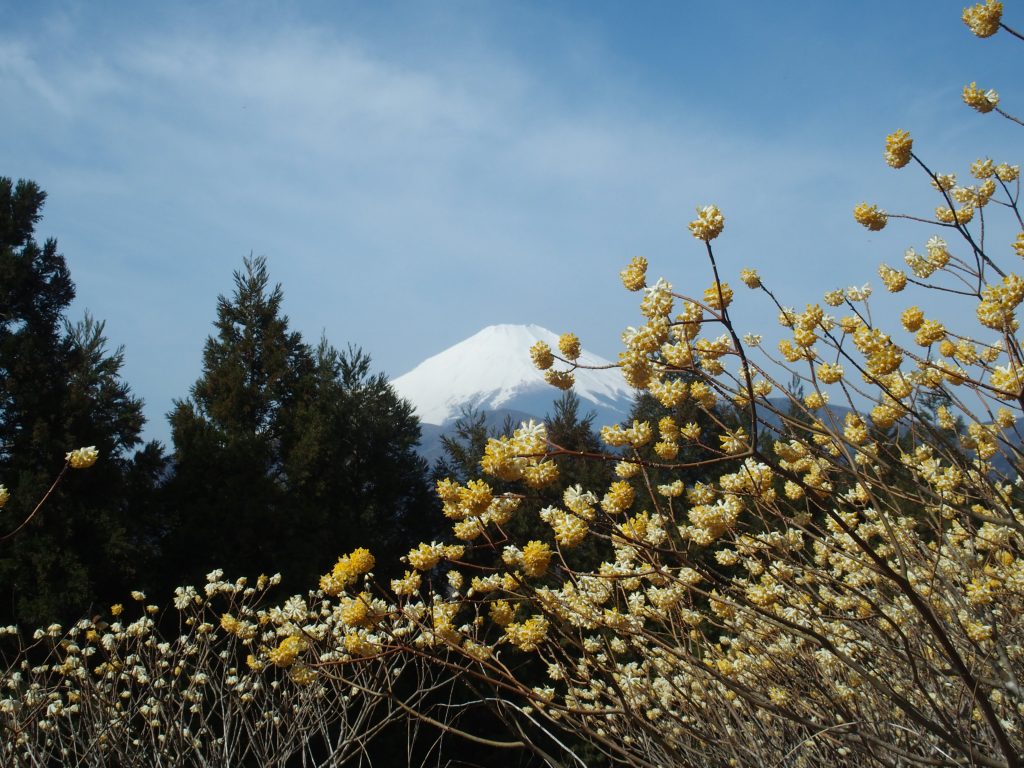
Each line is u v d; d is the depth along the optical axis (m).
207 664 6.97
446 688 11.09
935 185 3.17
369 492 17.94
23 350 12.95
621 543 2.79
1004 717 3.28
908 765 2.51
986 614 3.21
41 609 10.84
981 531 3.75
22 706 5.92
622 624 2.74
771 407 2.67
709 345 3.21
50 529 11.84
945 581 2.98
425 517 18.23
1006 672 2.54
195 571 13.16
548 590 2.84
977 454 3.74
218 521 13.98
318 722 5.70
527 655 9.98
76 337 13.70
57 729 6.26
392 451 18.67
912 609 3.46
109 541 12.12
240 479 14.62
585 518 2.59
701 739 2.89
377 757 11.10
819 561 4.07
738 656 3.71
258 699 7.68
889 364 2.79
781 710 2.31
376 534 16.47
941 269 3.29
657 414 12.63
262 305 20.17
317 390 19.00
